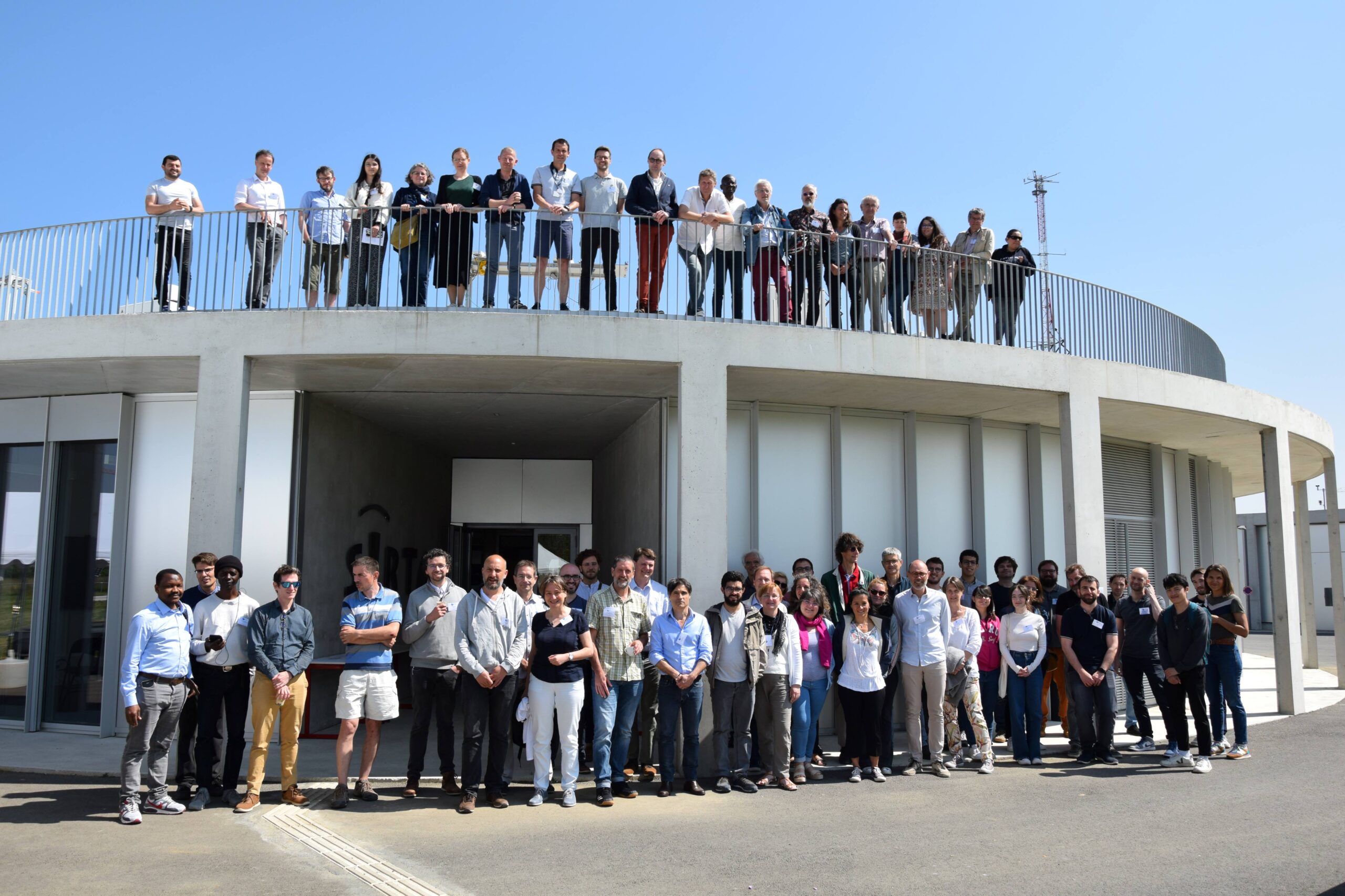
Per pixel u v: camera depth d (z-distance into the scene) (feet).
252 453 34.55
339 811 22.58
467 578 56.34
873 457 37.93
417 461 49.73
